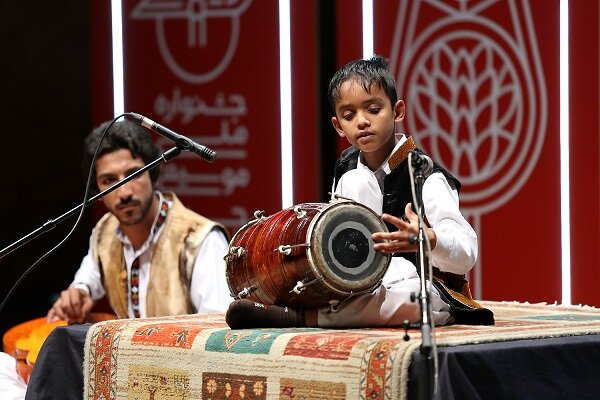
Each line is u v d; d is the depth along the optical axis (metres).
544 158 8.21
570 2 8.10
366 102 4.41
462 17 8.40
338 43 8.68
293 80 8.80
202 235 6.44
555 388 3.89
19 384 5.74
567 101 8.13
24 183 9.34
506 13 8.28
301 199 8.80
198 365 4.26
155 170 6.39
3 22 9.22
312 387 3.89
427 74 8.51
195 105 9.10
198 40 9.09
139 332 4.52
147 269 6.52
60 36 9.40
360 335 3.96
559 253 8.20
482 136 8.38
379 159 4.63
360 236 4.22
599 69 8.02
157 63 9.22
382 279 4.31
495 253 8.38
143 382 4.44
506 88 8.30
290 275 4.22
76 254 9.45
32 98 9.34
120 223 6.48
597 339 4.05
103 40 9.34
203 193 9.09
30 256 9.36
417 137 8.55
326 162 8.84
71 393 4.76
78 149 9.45
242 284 4.49
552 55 8.17
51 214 9.41
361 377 3.74
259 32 8.89
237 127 8.98
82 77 9.44
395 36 8.56
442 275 4.55
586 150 8.09
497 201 8.36
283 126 8.84
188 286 6.42
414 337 3.89
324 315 4.34
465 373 3.66
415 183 4.03
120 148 6.19
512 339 3.94
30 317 9.36
